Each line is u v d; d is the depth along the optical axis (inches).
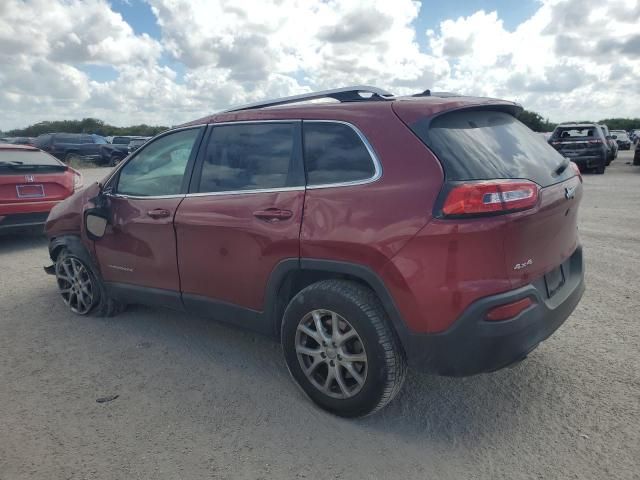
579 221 341.7
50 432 119.4
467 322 103.7
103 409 128.7
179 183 152.5
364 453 110.0
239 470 105.4
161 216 152.5
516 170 112.3
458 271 103.2
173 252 151.3
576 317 177.5
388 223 108.5
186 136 154.9
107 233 171.5
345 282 118.8
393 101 121.6
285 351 129.1
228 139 143.5
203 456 110.0
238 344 165.8
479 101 122.4
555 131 726.5
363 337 113.4
